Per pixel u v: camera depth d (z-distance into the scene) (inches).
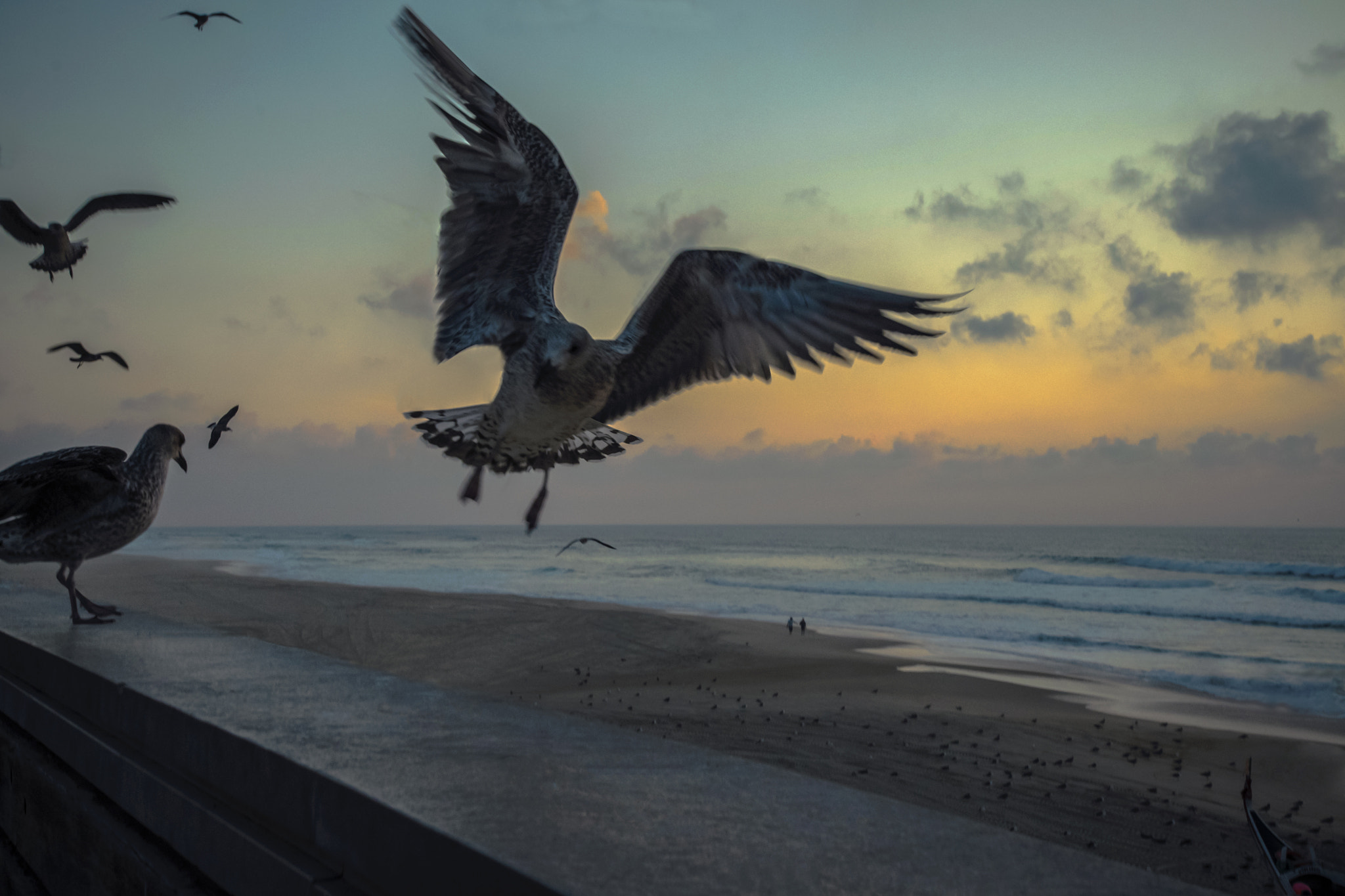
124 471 200.2
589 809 81.6
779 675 765.3
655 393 145.7
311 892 86.6
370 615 1022.4
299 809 94.3
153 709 125.1
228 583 1331.2
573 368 141.2
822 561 3048.7
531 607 1099.3
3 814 176.1
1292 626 1243.8
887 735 546.9
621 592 1609.3
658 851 71.5
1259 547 4650.6
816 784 91.0
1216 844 381.1
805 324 125.7
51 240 244.1
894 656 869.2
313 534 7322.8
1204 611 1376.7
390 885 80.7
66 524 192.4
